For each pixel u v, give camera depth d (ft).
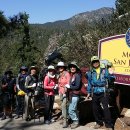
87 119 19.75
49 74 19.86
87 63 25.66
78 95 18.34
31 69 21.02
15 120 20.99
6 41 40.19
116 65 19.08
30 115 20.97
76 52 26.43
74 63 18.49
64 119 18.62
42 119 20.83
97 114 17.88
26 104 20.72
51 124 19.53
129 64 18.62
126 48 18.75
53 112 21.75
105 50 19.57
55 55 24.59
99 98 17.56
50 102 19.80
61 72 19.34
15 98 23.40
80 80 18.39
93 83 17.60
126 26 25.07
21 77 21.47
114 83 18.70
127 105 20.18
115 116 19.04
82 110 19.58
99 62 17.66
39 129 18.56
